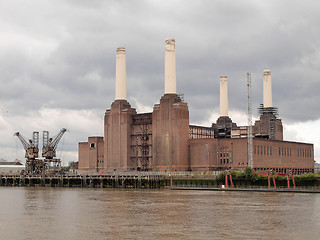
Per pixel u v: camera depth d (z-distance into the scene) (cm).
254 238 7144
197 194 14388
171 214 9531
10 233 7619
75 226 8181
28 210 10406
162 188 17875
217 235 7338
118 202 11875
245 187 16925
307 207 10656
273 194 14312
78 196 13862
